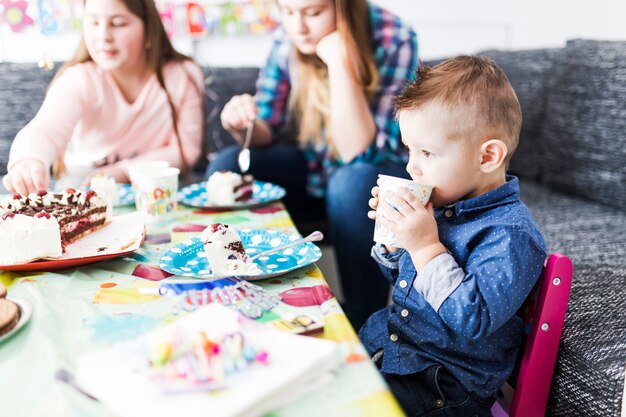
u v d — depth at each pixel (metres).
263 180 2.02
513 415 0.98
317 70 1.93
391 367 1.01
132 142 1.81
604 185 1.84
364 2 1.84
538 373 0.96
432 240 0.93
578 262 1.37
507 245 0.91
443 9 3.03
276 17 2.81
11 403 0.59
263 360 0.63
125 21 1.67
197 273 0.94
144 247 1.09
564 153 2.00
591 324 1.07
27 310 0.78
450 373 0.97
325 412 0.57
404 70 1.90
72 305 0.82
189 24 2.67
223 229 0.94
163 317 0.78
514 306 0.89
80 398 0.59
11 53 2.60
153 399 0.57
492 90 0.97
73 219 1.08
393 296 1.06
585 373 0.98
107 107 1.75
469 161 0.97
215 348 0.62
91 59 1.75
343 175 1.68
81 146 1.79
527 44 3.07
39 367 0.65
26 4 1.93
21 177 1.34
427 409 0.96
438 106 0.96
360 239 1.62
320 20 1.79
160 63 1.81
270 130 2.06
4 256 0.94
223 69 2.44
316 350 0.64
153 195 1.24
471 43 3.09
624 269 1.32
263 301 0.82
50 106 1.64
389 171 1.71
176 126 1.85
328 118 1.94
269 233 1.12
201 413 0.54
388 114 1.88
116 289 0.88
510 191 1.00
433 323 1.00
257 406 0.56
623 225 1.67
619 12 2.37
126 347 0.65
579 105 1.94
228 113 1.72
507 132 0.98
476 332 0.88
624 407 0.87
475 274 0.91
